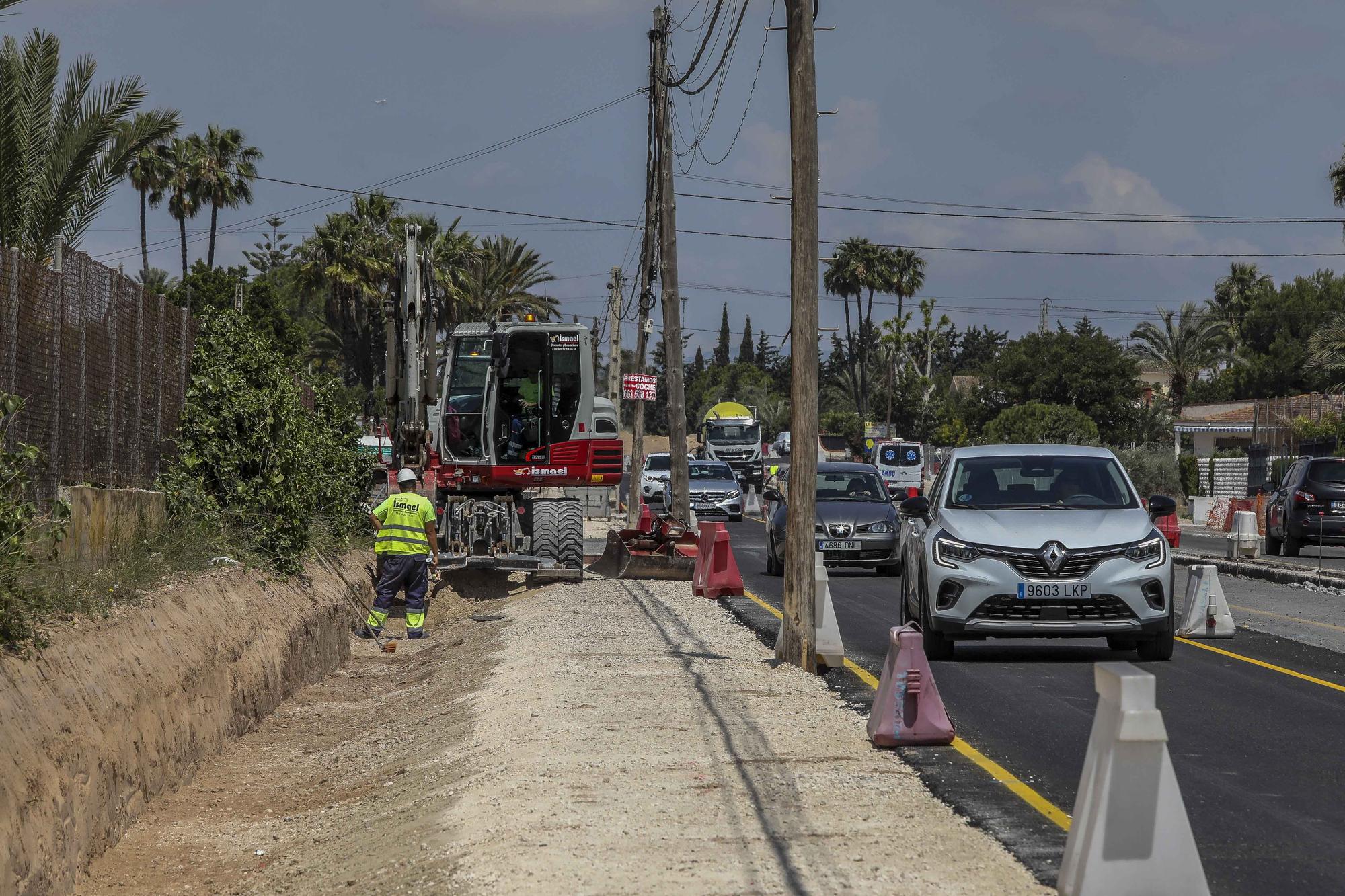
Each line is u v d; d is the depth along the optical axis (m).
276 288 177.12
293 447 33.84
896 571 47.34
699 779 16.44
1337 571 47.78
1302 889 12.34
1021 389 180.12
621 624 33.38
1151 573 25.34
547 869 12.66
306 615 30.95
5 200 36.59
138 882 16.11
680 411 56.91
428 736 21.98
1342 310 188.38
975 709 21.44
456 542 44.06
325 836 17.05
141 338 29.14
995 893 11.83
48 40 37.56
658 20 56.19
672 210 56.66
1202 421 159.38
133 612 21.56
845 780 16.36
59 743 16.33
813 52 26.78
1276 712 21.34
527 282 150.50
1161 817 10.91
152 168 131.25
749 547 66.31
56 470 23.59
